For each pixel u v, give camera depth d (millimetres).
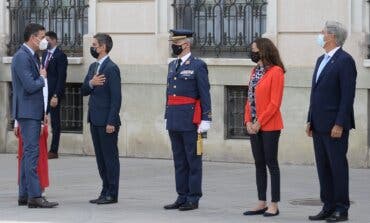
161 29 21344
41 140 15539
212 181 18094
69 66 22391
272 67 13938
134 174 19188
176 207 14953
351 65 13430
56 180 18469
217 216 14219
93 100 15336
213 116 20844
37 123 15055
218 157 20859
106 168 15438
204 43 21172
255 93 14000
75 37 22656
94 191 17031
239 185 17578
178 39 14750
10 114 23438
